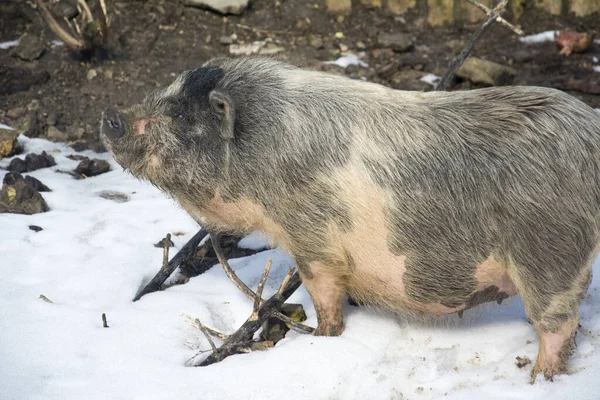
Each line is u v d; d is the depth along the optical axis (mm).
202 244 5875
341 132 4289
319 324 4711
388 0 9352
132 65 8617
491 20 5574
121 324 4797
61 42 8820
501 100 4293
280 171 4305
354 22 9289
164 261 5316
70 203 6520
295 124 4316
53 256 5605
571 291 4113
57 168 7160
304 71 4551
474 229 4172
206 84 4457
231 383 4223
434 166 4195
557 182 4047
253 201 4410
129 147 4461
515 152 4121
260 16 9367
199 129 4398
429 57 8727
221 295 5242
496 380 4238
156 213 6426
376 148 4258
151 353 4527
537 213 4047
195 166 4418
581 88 8148
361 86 4449
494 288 4406
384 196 4227
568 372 4270
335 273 4492
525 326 4781
